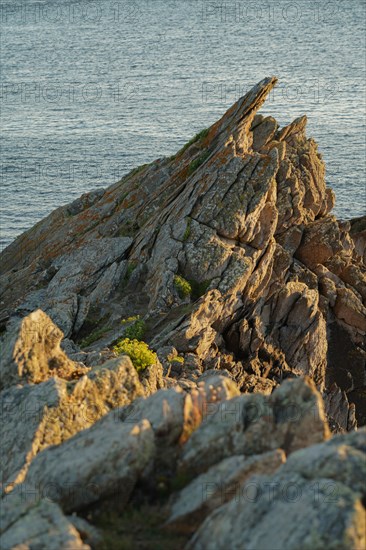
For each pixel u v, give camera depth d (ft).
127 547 86.48
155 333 252.21
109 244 295.28
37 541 81.05
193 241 275.39
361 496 78.07
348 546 74.28
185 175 322.96
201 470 92.07
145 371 198.70
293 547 75.15
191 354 245.86
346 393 293.23
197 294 266.16
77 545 80.74
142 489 92.68
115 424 95.81
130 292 276.82
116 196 343.26
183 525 88.07
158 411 96.32
